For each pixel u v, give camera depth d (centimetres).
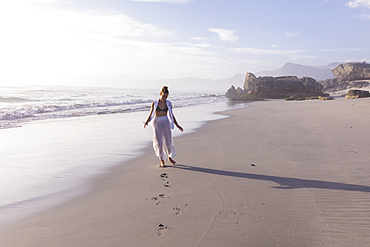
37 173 482
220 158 575
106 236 257
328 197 342
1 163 552
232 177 440
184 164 536
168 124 527
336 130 853
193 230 267
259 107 2466
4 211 319
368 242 238
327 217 289
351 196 342
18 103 2331
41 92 4409
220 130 1005
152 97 4259
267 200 340
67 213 312
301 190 370
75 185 416
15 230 271
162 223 283
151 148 712
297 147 651
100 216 303
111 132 986
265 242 241
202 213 306
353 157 525
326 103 2511
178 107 2495
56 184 421
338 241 241
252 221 283
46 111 1766
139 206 330
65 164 546
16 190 393
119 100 3195
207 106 2680
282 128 980
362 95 3450
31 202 348
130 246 238
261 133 895
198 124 1210
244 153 613
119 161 572
